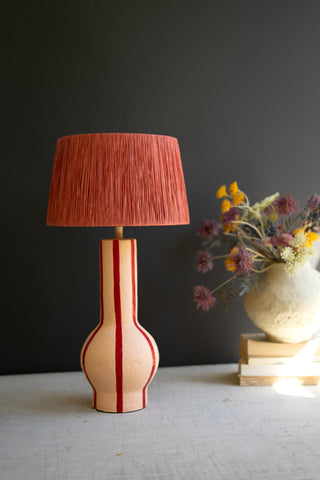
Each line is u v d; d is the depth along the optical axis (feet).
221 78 6.51
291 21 6.59
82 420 4.89
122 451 4.26
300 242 5.49
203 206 6.57
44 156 6.28
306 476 3.85
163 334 6.59
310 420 4.80
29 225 6.31
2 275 6.30
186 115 6.48
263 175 6.64
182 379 6.03
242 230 5.97
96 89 6.32
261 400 5.31
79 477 3.87
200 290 5.83
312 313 5.52
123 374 4.90
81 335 6.46
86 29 6.27
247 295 5.87
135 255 5.07
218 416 4.92
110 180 4.47
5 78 6.17
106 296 4.99
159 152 4.62
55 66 6.24
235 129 6.57
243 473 3.90
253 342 5.74
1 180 6.24
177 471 3.94
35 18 6.18
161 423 4.79
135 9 6.32
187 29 6.42
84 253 6.41
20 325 6.37
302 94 6.65
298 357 5.73
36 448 4.33
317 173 6.73
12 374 6.38
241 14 6.50
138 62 6.37
